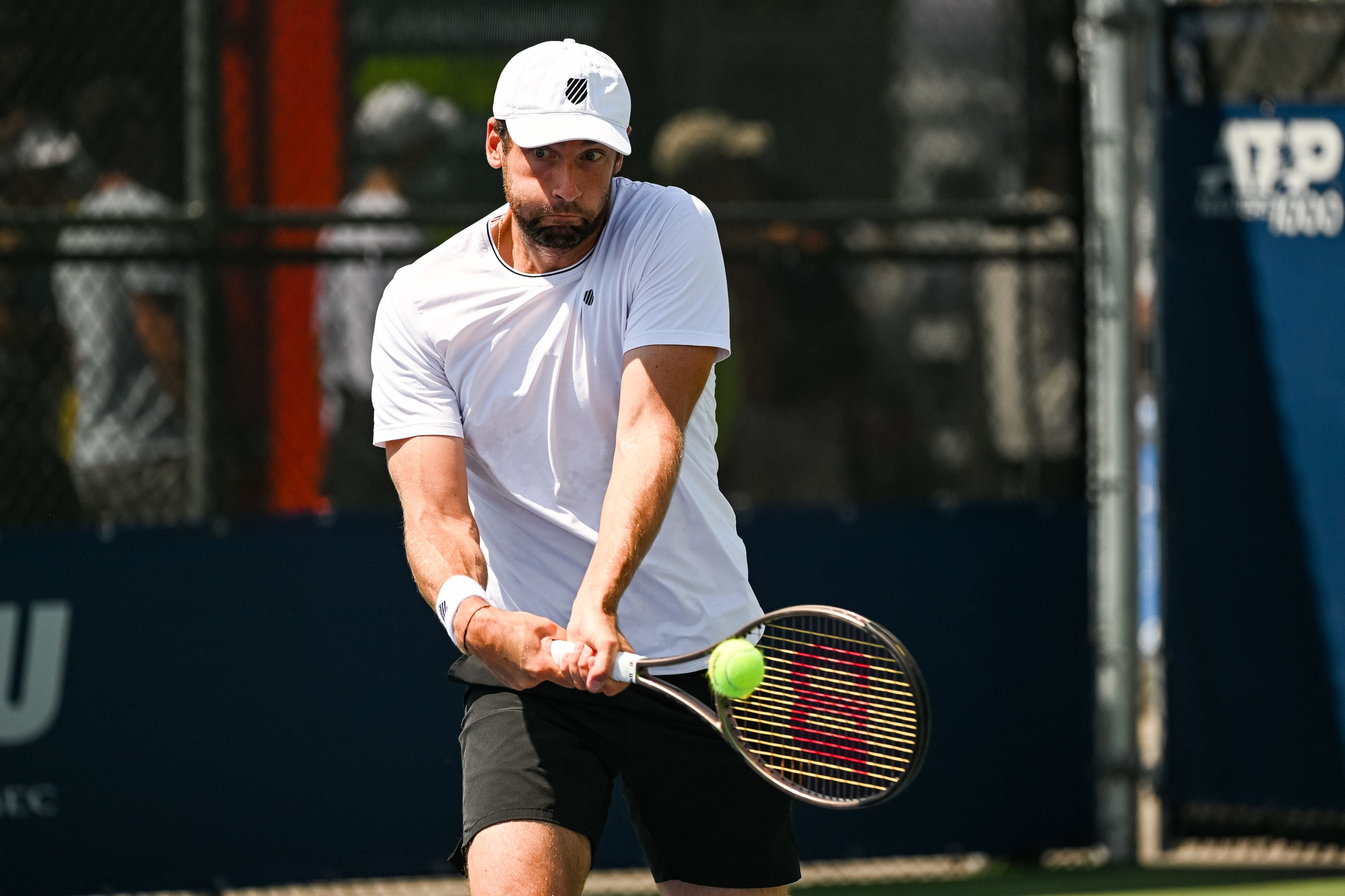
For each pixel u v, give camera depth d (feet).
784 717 29.48
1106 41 50.75
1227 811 51.65
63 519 48.32
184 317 48.44
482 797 28.43
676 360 28.27
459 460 29.40
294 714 48.21
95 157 47.98
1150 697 66.59
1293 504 51.16
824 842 50.72
